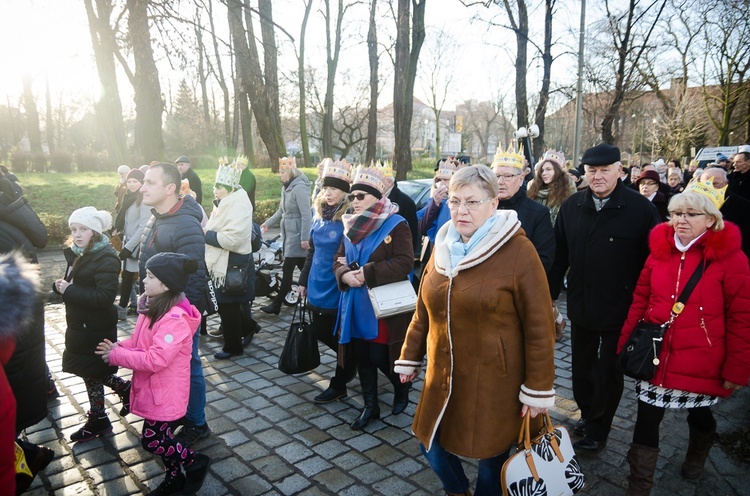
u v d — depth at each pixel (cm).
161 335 268
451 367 221
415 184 903
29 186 1433
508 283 210
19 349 265
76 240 316
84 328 326
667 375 273
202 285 346
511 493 209
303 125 2495
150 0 1050
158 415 271
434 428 228
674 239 283
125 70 1195
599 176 322
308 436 357
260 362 494
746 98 2350
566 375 479
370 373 374
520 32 1623
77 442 342
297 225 624
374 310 348
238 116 3300
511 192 353
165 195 340
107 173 1888
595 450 340
